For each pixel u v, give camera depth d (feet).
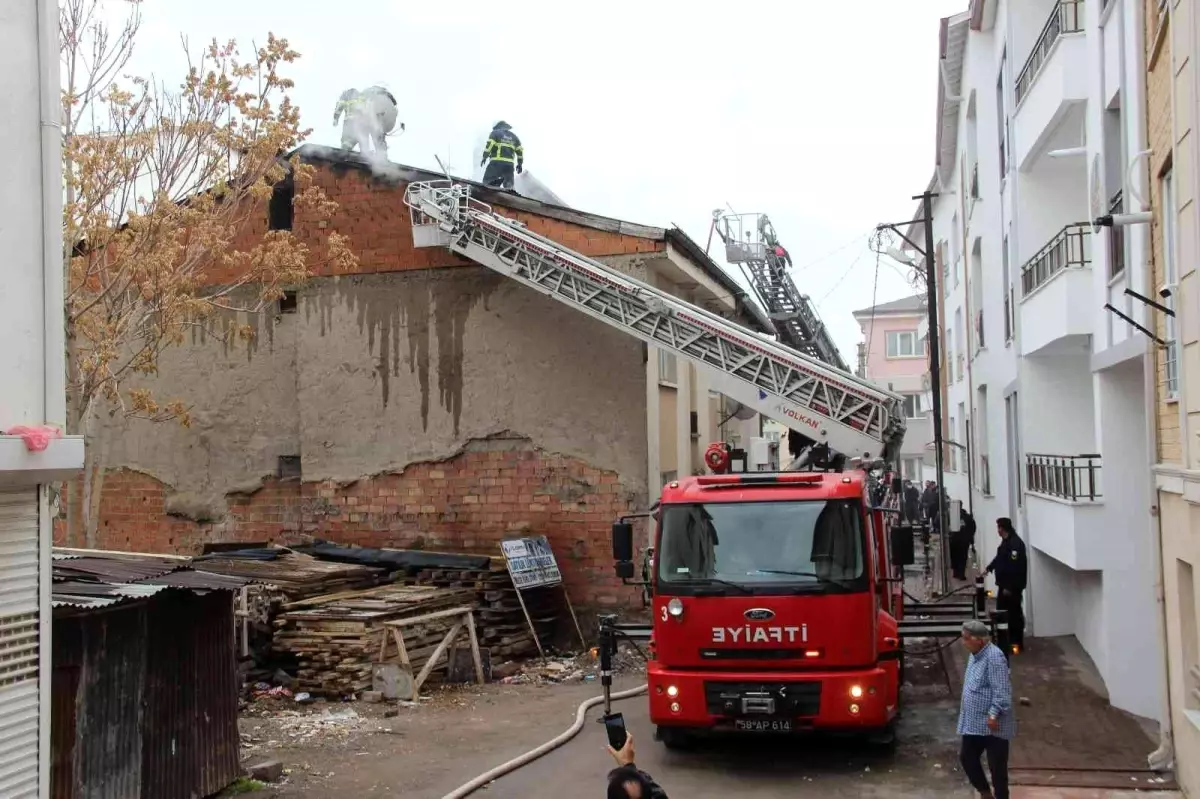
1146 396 31.91
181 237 54.39
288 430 60.34
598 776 31.78
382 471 58.29
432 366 57.93
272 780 30.99
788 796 29.55
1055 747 32.73
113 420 62.75
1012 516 59.77
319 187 59.36
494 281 57.21
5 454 18.80
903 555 33.88
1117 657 37.70
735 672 32.04
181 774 27.78
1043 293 44.37
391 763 33.06
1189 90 25.68
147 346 47.96
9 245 20.10
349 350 59.11
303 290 59.88
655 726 38.45
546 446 56.13
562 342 56.13
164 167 47.32
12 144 20.24
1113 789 28.76
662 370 59.77
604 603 54.80
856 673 31.22
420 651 46.14
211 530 60.80
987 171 66.80
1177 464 29.25
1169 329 30.09
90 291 50.62
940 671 46.32
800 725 31.45
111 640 25.48
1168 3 27.63
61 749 24.08
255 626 44.88
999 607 43.80
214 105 48.21
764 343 46.34
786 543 32.58
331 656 42.88
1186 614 28.66
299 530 59.41
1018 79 50.83
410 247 58.39
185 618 28.48
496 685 46.29
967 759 26.55
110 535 62.23
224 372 61.26
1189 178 26.21
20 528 19.81
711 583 32.42
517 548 52.06
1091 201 39.99
